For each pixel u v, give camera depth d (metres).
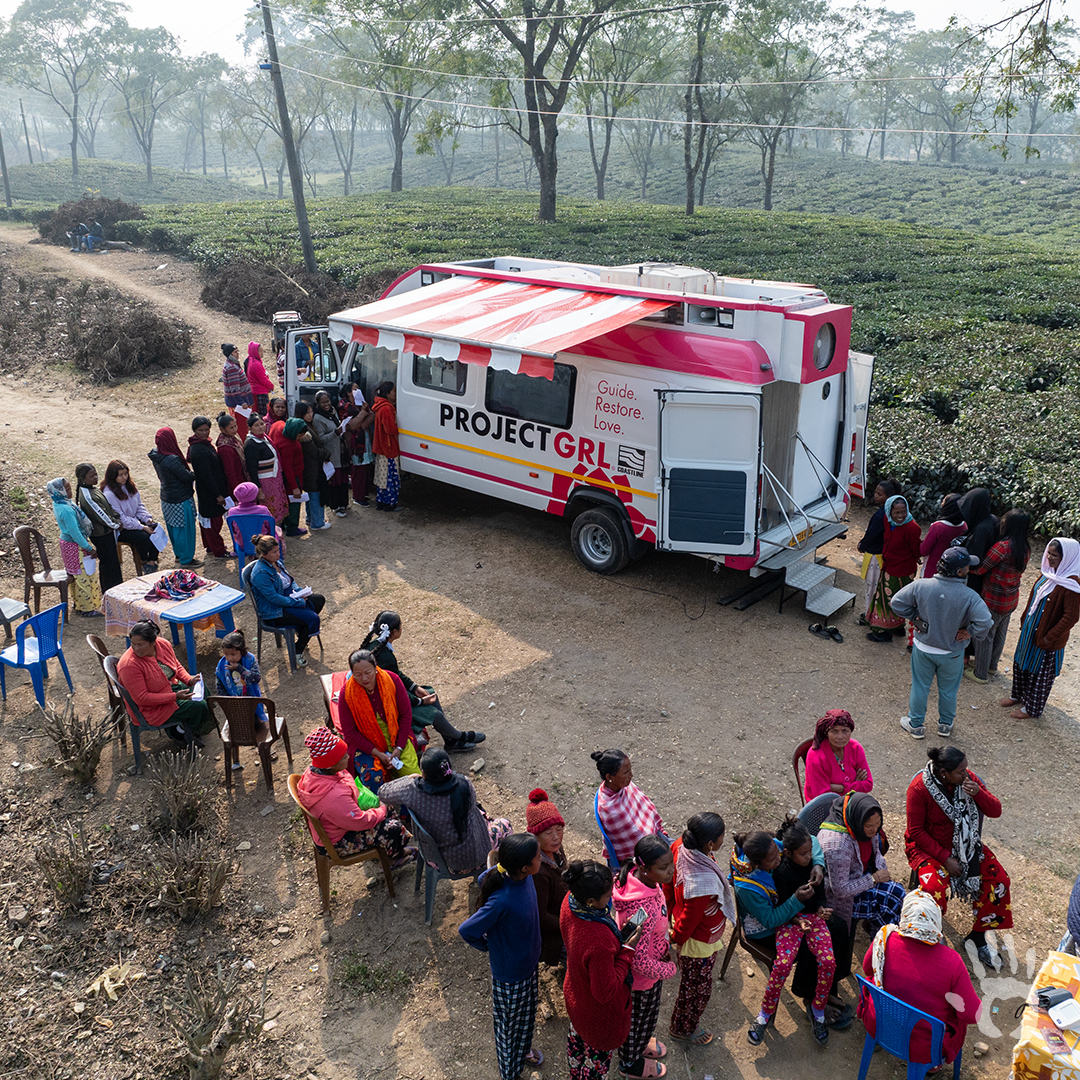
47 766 6.79
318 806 5.21
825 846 4.79
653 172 99.75
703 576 10.22
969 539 7.86
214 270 28.84
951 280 26.98
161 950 5.27
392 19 40.12
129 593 7.96
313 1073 4.52
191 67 93.88
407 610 9.41
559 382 9.89
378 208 45.66
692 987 4.49
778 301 9.49
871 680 8.14
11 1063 4.55
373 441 11.84
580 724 7.47
